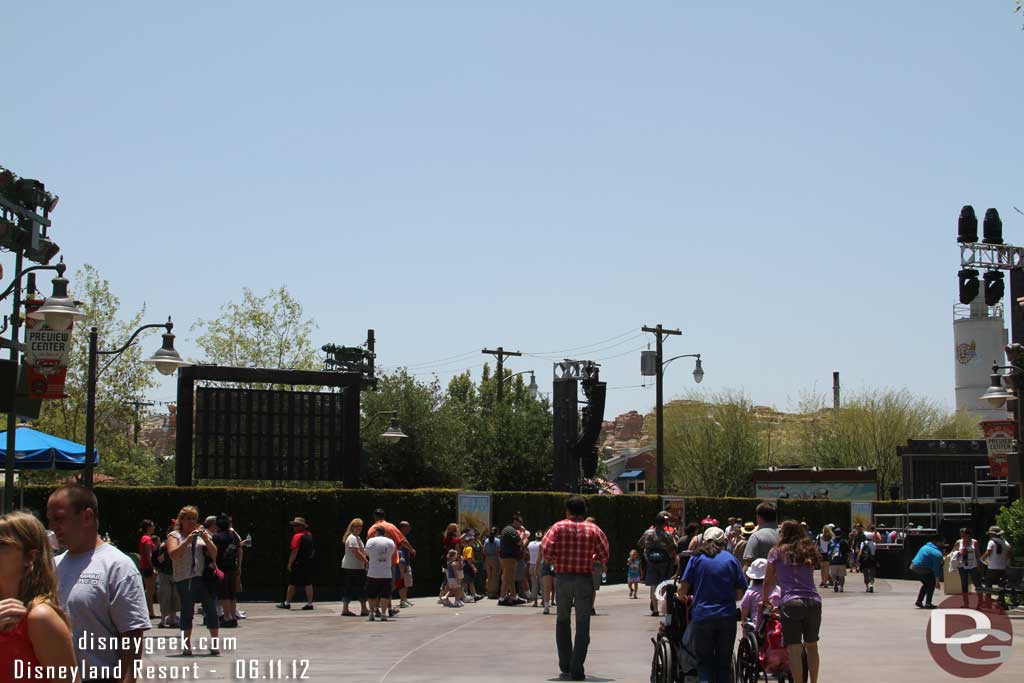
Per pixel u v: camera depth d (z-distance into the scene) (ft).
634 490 293.23
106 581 20.24
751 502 160.66
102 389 146.92
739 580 37.19
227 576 68.59
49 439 72.43
